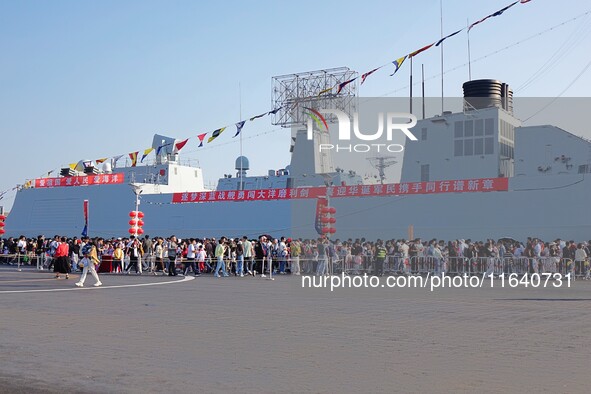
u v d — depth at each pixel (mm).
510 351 9617
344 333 11492
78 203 53875
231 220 47281
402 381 7516
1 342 10219
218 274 32188
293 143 48281
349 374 7914
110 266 35656
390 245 34906
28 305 16266
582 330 11977
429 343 10375
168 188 53938
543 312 15188
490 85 41781
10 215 57062
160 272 35750
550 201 35594
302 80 44531
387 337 11023
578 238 34469
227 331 11680
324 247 33062
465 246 32938
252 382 7438
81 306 16109
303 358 8992
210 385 7270
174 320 13273
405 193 39938
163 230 49875
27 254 42688
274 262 34875
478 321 13344
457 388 7152
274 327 12273
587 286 25500
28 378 7570
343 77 42938
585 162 36812
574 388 7156
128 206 51594
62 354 9164
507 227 36656
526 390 7051
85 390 6984
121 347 9820
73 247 36750
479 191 37781
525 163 38406
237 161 53719
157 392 6922
